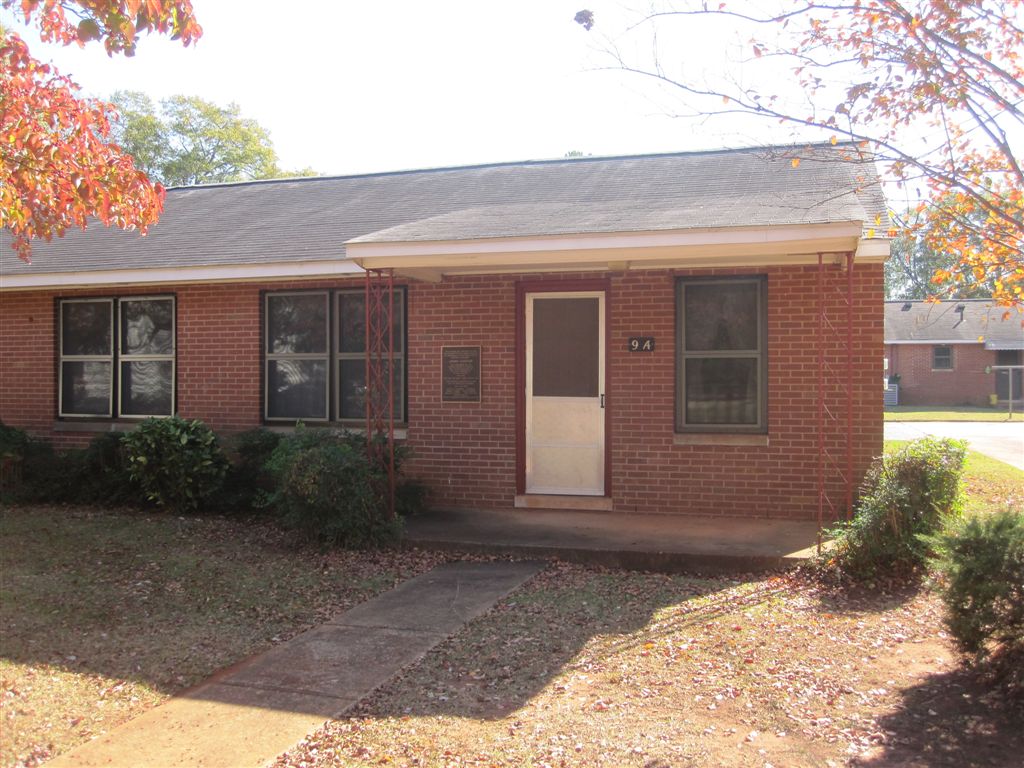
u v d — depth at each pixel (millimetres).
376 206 11617
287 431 10391
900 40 5461
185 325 10891
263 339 10648
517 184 11617
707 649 5434
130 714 4621
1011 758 3996
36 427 11641
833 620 5992
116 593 6676
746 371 9008
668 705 4617
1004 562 4578
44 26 6105
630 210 8422
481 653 5453
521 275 9578
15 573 7066
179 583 6977
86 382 11555
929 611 6164
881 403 8578
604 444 9477
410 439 9914
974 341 36312
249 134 40438
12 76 6242
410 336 9914
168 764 4039
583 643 5590
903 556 6777
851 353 7945
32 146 6285
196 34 5602
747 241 6922
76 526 8742
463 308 9750
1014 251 5820
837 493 8695
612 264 8773
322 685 4996
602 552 7555
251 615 6293
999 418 29375
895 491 6867
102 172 6672
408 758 4055
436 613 6281
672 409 9133
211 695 4875
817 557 7145
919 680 4906
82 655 5422
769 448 8875
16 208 6406
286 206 12516
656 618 6062
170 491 9461
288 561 7676
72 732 4379
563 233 7387
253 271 9773
